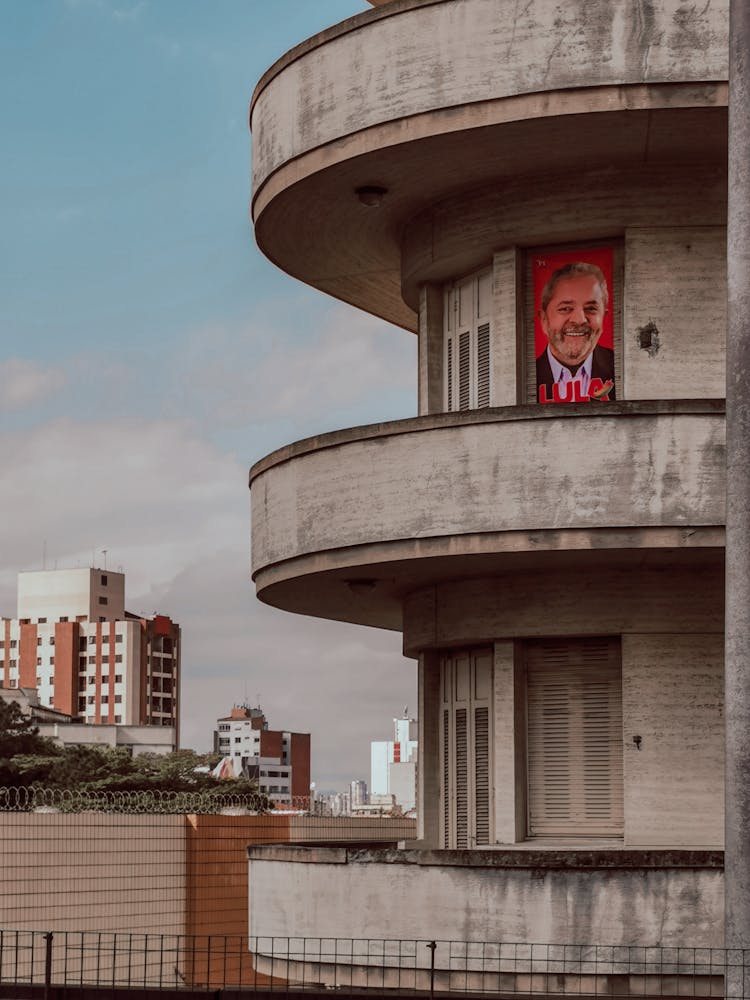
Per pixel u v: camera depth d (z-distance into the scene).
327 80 18.66
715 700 18.58
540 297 19.56
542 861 16.53
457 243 19.72
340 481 18.41
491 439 17.31
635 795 18.47
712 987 16.03
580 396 19.27
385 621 24.23
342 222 20.62
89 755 73.50
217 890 27.95
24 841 24.80
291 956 18.59
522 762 19.36
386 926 17.44
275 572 19.73
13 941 24.25
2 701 82.81
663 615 18.73
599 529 16.92
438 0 17.75
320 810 36.41
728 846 13.64
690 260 18.70
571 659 19.38
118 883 26.09
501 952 16.61
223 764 75.50
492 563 18.28
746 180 14.18
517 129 17.50
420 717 21.11
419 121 17.77
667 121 17.28
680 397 18.56
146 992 18.19
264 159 19.80
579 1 17.14
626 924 16.23
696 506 16.73
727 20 16.89
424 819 20.77
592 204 18.83
